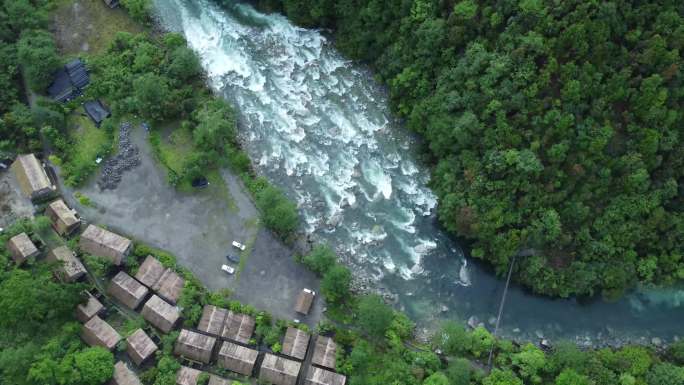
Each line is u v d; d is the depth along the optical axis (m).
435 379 73.38
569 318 83.81
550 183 79.50
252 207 86.75
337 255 85.62
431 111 87.00
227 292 81.19
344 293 80.25
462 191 84.06
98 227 83.00
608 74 77.06
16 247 78.88
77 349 74.38
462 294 85.00
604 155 79.06
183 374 74.75
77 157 88.44
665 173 79.94
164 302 79.00
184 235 84.69
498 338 82.00
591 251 81.56
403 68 90.81
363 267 85.50
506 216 81.31
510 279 85.31
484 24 81.69
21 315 71.88
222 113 90.25
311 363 77.19
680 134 79.19
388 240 87.62
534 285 83.69
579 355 76.06
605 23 74.38
